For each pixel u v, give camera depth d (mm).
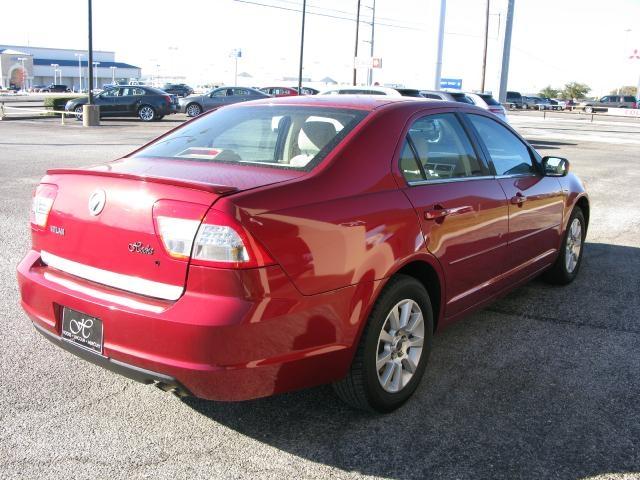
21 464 2775
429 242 3344
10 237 6691
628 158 18000
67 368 3727
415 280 3299
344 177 3039
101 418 3188
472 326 4617
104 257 2824
